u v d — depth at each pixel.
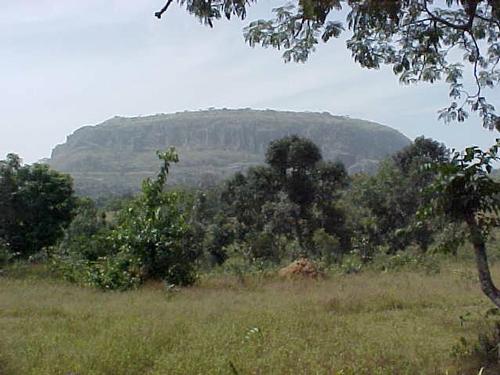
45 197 22.86
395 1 5.71
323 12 5.45
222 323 8.36
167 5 5.32
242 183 32.00
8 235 22.72
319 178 30.34
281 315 9.02
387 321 9.00
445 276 16.02
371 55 7.18
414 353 6.59
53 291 13.26
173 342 7.09
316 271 16.66
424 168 6.20
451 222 6.09
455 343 7.01
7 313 10.07
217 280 16.31
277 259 26.58
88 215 23.45
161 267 15.22
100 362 6.04
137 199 16.12
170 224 15.51
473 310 9.90
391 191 28.94
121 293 13.19
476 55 7.70
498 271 16.08
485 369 5.81
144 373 5.96
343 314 9.83
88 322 8.61
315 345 6.96
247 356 6.34
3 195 22.39
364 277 16.33
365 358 6.31
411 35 7.11
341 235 30.16
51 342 7.08
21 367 5.93
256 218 31.11
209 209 31.11
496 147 5.72
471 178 5.70
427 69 7.89
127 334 7.30
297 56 6.94
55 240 23.20
